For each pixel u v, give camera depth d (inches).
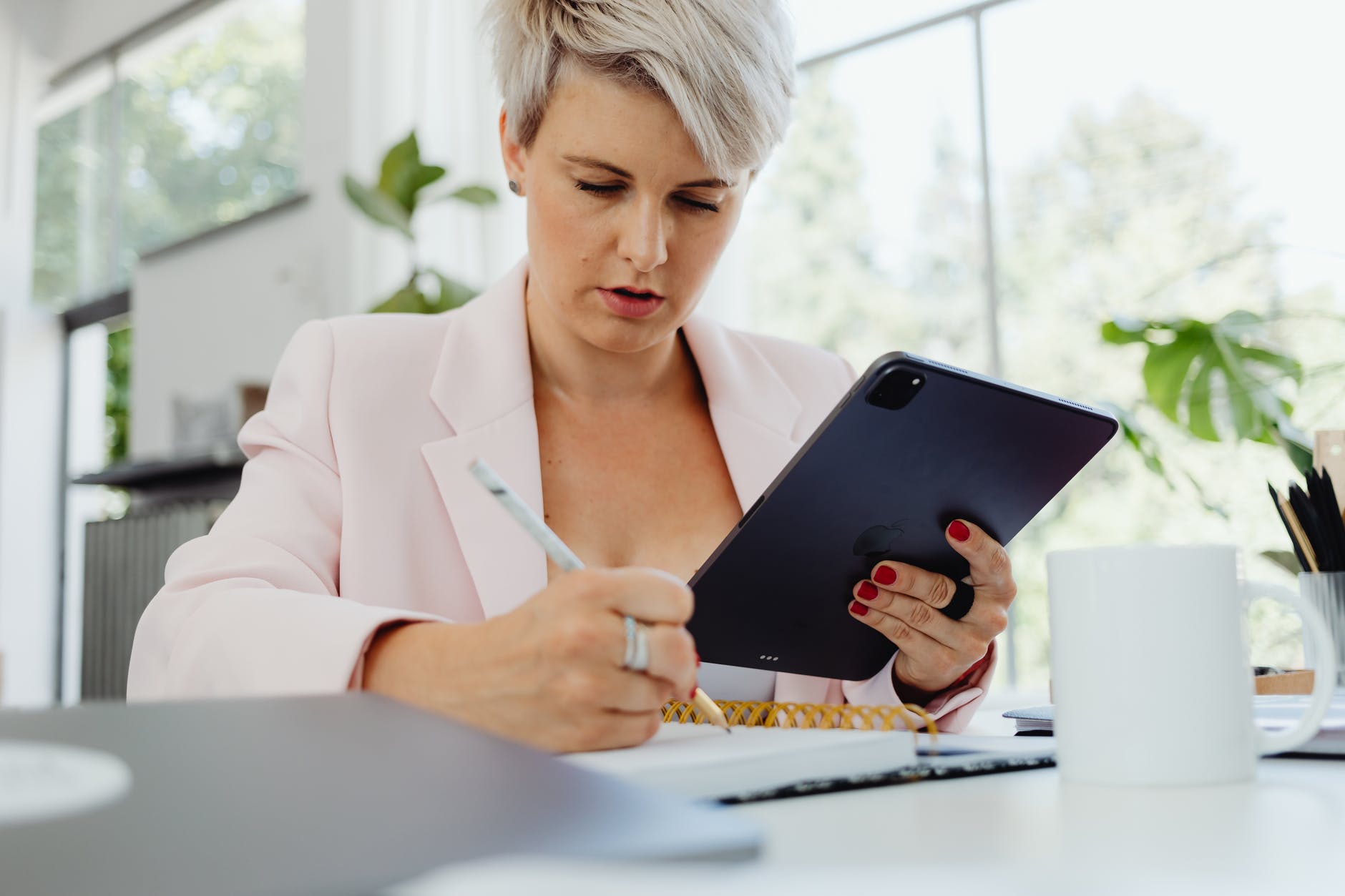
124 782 13.5
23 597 188.5
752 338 52.7
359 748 15.8
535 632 23.3
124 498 197.6
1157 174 114.0
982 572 36.0
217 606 30.3
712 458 48.4
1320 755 26.3
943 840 17.0
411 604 41.9
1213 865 15.3
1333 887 14.1
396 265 141.9
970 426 31.6
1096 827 18.0
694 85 37.0
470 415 43.8
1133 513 112.4
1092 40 117.3
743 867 14.0
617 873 11.6
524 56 39.2
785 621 35.4
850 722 28.1
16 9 196.1
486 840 11.8
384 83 144.6
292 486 41.8
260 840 11.7
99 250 187.0
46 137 195.6
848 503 31.9
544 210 40.6
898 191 127.2
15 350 190.1
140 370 168.4
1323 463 45.9
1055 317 118.7
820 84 132.3
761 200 134.4
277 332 151.0
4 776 13.6
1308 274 106.6
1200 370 79.0
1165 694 22.3
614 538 45.9
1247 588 24.3
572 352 46.2
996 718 47.4
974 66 123.1
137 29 182.2
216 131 172.1
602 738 23.0
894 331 126.9
